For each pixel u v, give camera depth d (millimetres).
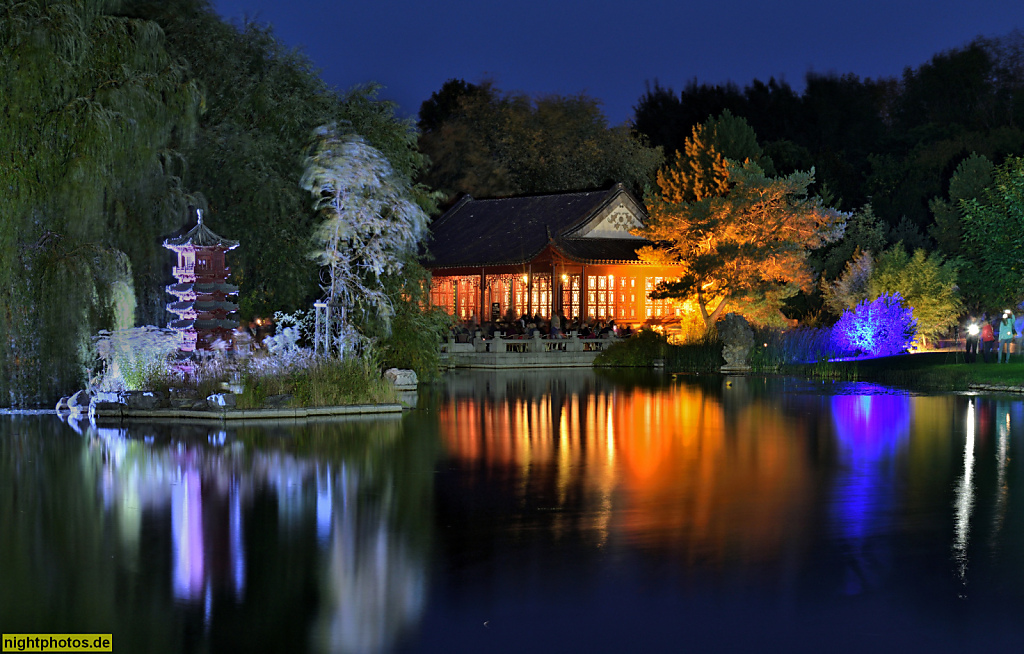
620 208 59750
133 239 30094
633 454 19219
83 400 25766
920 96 104500
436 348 36531
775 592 10305
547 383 37625
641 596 10188
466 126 80812
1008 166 39094
